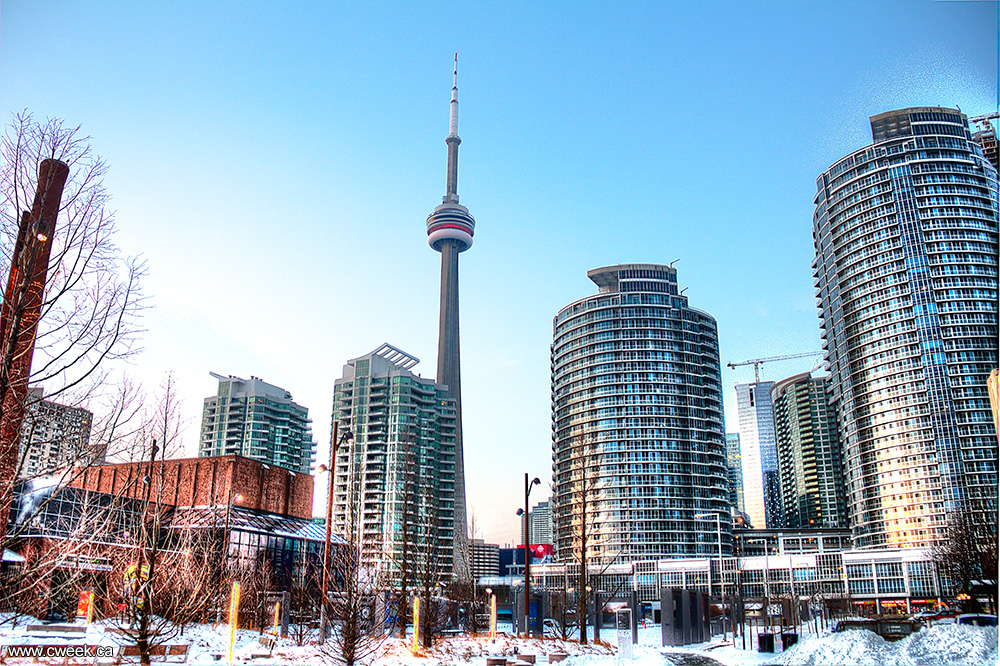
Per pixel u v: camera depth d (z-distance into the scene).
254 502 85.06
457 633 50.44
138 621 26.50
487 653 36.53
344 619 30.72
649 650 40.50
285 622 47.66
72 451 15.70
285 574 79.19
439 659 33.25
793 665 30.70
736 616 59.38
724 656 35.75
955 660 29.27
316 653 31.41
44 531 16.62
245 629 45.88
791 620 59.28
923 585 164.50
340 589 37.97
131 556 27.48
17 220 15.23
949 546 107.19
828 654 31.70
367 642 32.50
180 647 28.31
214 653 31.30
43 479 16.31
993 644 30.30
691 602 49.53
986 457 199.12
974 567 92.75
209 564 35.28
